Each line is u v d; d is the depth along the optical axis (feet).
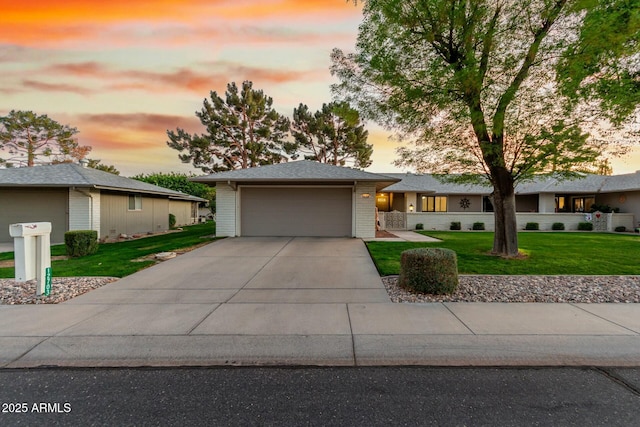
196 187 101.96
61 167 49.70
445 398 8.62
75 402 8.50
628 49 19.04
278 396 8.72
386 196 78.28
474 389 9.07
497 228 31.37
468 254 31.53
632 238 47.55
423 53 25.00
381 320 14.35
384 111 26.48
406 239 43.80
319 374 9.92
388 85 25.35
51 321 14.24
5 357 10.93
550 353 11.16
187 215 90.63
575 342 11.98
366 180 41.52
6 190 44.98
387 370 10.16
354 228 43.86
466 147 29.12
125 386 9.27
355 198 43.75
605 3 19.26
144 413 8.00
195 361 10.72
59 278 22.09
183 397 8.70
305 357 10.96
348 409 8.13
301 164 48.75
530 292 18.54
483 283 20.51
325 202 44.78
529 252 32.65
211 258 29.35
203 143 86.07
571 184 71.05
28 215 45.19
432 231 60.39
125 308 16.12
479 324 13.79
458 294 18.31
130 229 54.08
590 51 19.27
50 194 45.37
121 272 23.93
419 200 77.30
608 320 14.19
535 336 12.51
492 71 24.61
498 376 9.80
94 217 45.62
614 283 20.36
